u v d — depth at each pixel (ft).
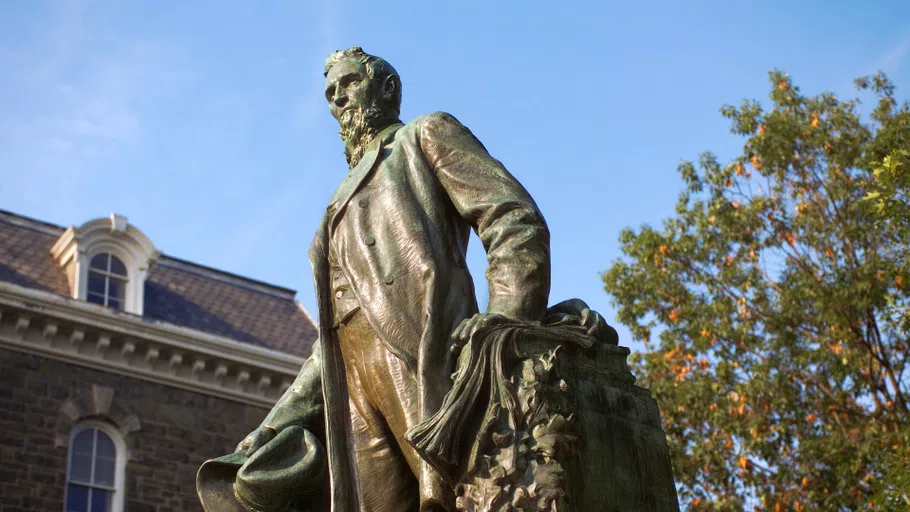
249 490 9.78
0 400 69.72
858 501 46.55
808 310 51.03
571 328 8.94
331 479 9.41
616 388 9.00
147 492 72.43
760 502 48.65
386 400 9.16
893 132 49.73
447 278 9.27
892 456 38.09
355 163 10.63
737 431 48.73
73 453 71.46
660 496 8.83
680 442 50.80
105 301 77.20
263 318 86.22
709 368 52.75
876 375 50.11
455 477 8.30
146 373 75.41
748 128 53.88
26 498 68.23
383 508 9.29
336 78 10.74
